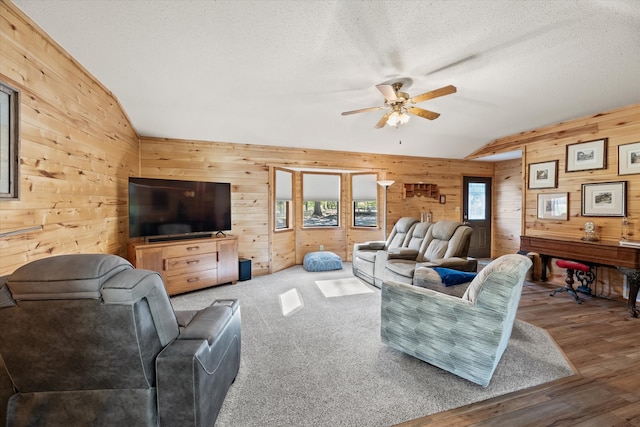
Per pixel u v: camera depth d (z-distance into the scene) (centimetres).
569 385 191
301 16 191
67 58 230
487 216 666
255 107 363
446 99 342
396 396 179
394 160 593
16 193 168
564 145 427
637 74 273
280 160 504
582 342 250
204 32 209
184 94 323
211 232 439
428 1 177
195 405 123
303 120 415
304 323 291
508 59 244
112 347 111
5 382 119
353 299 365
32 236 188
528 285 429
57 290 101
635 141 352
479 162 657
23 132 179
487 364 181
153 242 368
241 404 171
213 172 461
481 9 183
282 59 245
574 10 183
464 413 165
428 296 206
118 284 103
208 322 156
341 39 216
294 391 184
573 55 238
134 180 350
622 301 359
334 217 624
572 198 417
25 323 105
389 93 252
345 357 225
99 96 288
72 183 237
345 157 554
